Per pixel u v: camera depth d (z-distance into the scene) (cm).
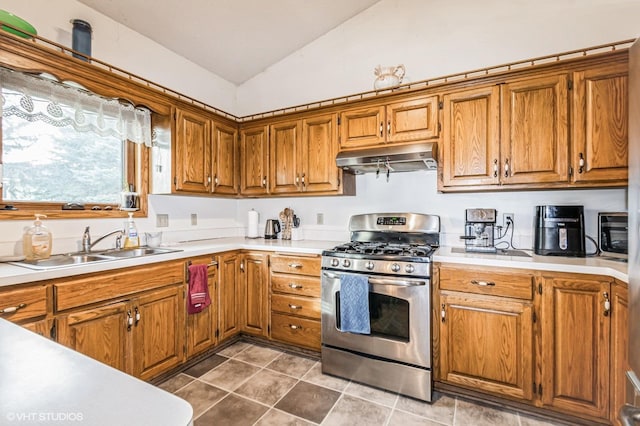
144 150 261
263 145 300
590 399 167
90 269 168
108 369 60
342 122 262
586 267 166
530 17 236
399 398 199
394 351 204
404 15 277
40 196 206
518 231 234
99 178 237
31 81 181
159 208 275
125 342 185
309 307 244
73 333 162
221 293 254
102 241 232
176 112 250
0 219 182
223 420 176
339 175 264
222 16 261
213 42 291
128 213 248
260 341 275
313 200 313
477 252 218
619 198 208
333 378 221
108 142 243
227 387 208
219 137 290
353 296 209
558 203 223
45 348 70
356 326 208
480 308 191
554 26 229
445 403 194
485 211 222
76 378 56
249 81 354
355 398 198
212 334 246
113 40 247
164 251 223
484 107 215
